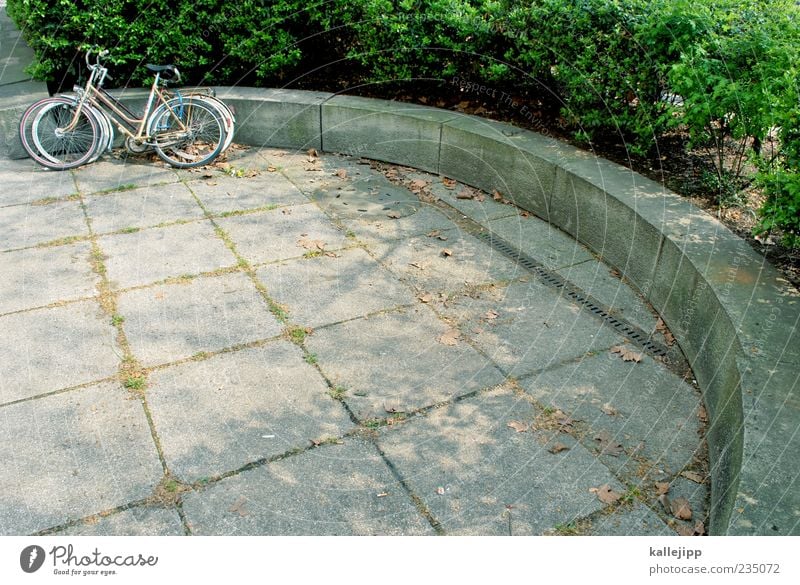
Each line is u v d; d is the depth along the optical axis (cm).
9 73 698
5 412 337
